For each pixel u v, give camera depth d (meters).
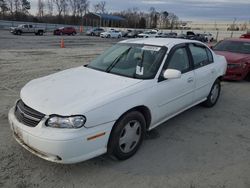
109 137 3.30
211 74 5.40
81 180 3.14
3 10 77.06
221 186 3.14
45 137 2.92
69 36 41.19
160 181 3.18
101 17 81.25
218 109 5.83
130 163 3.53
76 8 88.50
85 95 3.29
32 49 17.58
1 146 3.77
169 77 3.91
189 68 4.74
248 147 4.13
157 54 4.23
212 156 3.80
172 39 4.88
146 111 3.81
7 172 3.21
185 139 4.29
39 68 10.00
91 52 17.20
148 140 4.19
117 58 4.44
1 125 4.45
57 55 14.64
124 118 3.41
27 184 3.02
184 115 5.37
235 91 7.51
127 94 3.44
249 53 9.17
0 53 14.37
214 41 49.62
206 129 4.73
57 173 3.24
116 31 44.78
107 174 3.27
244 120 5.25
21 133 3.15
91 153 3.13
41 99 3.27
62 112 2.99
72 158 3.00
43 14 85.56
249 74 8.85
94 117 3.07
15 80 7.75
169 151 3.88
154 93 3.81
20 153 3.62
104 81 3.73
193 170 3.43
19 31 36.31
